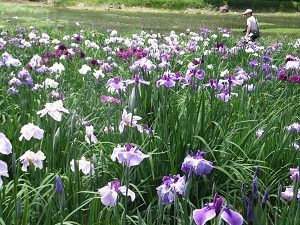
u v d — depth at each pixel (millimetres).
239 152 4680
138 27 25172
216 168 4180
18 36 12547
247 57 10859
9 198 3576
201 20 35219
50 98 5082
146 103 5570
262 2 53656
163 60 6891
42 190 3721
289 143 4820
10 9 34219
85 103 6117
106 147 4379
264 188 4363
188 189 2752
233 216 2230
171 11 50219
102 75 6691
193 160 2797
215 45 12320
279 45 12953
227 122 4738
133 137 4398
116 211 2996
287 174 4582
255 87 6508
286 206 3006
